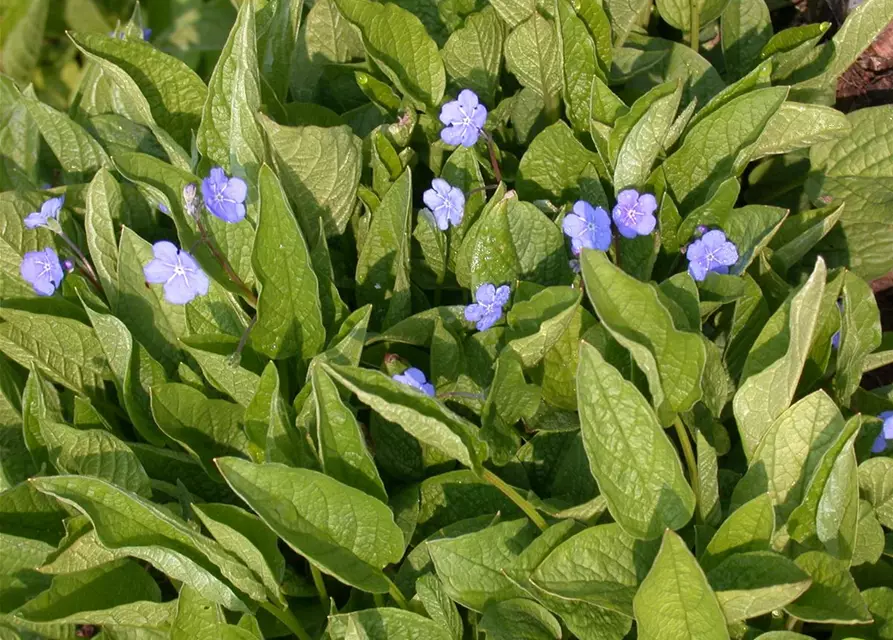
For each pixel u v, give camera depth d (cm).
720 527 42
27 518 46
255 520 43
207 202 45
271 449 44
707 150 48
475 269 47
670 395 43
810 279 41
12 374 49
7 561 45
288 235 45
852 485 42
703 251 44
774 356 44
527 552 42
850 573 43
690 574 40
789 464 43
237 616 45
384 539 43
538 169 49
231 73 48
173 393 45
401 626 43
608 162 48
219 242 47
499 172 49
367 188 49
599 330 45
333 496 42
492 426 44
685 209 49
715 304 45
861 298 46
